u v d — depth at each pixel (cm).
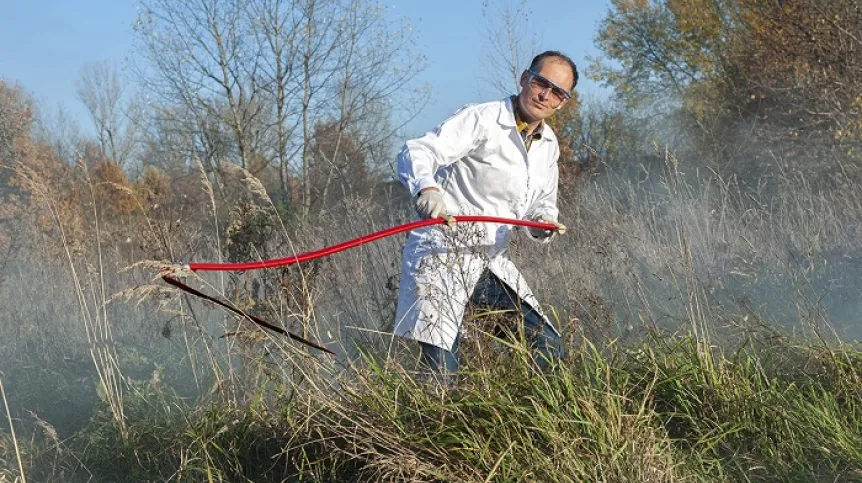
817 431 410
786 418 418
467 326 448
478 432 395
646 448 378
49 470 482
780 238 754
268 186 2623
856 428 416
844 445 396
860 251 702
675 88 2508
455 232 451
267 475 434
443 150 453
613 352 488
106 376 502
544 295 563
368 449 400
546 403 407
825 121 1353
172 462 464
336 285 617
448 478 375
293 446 433
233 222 546
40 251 871
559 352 466
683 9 2391
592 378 443
